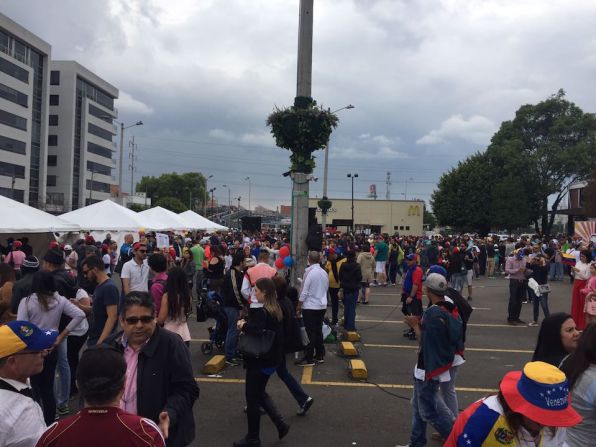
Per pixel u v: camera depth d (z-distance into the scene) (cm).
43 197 7488
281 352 480
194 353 822
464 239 2497
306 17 858
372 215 6475
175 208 9519
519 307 1127
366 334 991
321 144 859
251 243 1959
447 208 5259
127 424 210
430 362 424
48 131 8038
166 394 294
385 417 548
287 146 871
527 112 5372
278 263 1082
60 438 206
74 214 2222
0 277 579
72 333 556
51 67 8269
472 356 829
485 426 218
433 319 428
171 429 290
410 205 6444
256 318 474
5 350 240
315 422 532
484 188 5097
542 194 5066
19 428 233
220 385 654
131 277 730
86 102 8644
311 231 888
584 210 4022
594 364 279
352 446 475
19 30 6794
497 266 2578
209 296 820
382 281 1886
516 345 916
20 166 6862
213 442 481
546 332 351
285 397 612
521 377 216
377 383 668
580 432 274
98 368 211
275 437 495
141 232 1902
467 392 639
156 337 300
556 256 2130
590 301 600
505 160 5197
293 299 712
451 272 1401
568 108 5256
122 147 4972
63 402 532
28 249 1330
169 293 510
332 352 827
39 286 475
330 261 995
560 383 206
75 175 8525
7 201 1673
